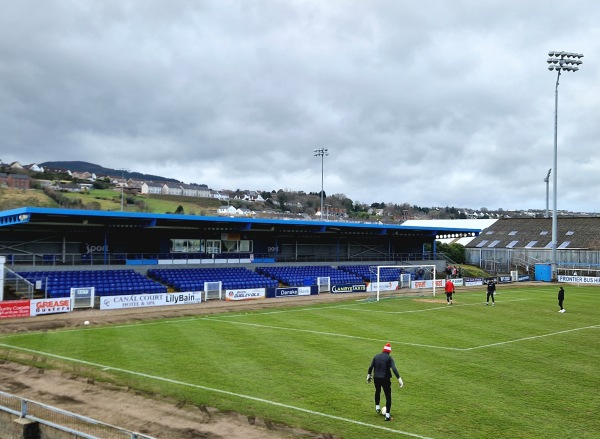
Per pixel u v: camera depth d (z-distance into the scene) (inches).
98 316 1269.7
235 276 1939.0
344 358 822.5
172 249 2062.0
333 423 538.9
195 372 724.7
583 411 582.6
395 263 2628.0
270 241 2375.7
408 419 552.4
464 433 515.5
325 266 2363.4
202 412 567.8
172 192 7751.0
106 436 498.6
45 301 1282.0
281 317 1295.5
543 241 3063.5
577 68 2395.4
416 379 706.8
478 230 2874.0
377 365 557.0
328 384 674.8
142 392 634.2
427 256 2891.2
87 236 1867.6
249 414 562.6
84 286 1519.4
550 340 991.6
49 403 596.4
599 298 1792.6
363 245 2743.6
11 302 1219.9
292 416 557.6
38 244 1763.0
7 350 861.8
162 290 1652.3
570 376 729.0
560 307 1414.9
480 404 603.5
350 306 1547.7
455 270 2588.6
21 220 1469.0
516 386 677.3
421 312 1406.3
